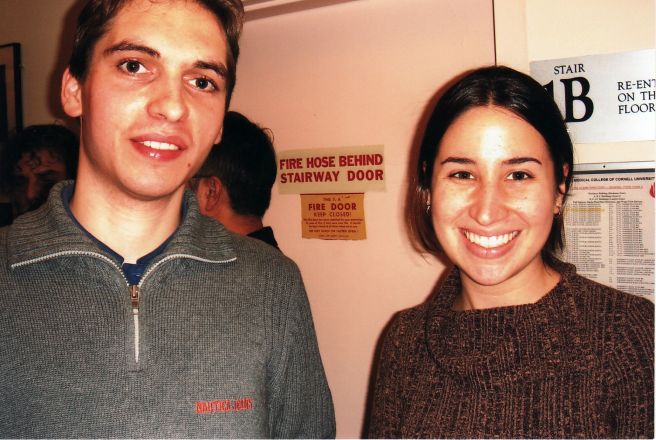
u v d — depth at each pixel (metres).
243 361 0.83
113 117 0.75
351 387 1.69
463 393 0.89
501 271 0.89
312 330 1.00
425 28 1.49
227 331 0.83
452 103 0.91
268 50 1.73
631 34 1.18
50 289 0.76
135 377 0.75
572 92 1.24
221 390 0.79
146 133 0.75
